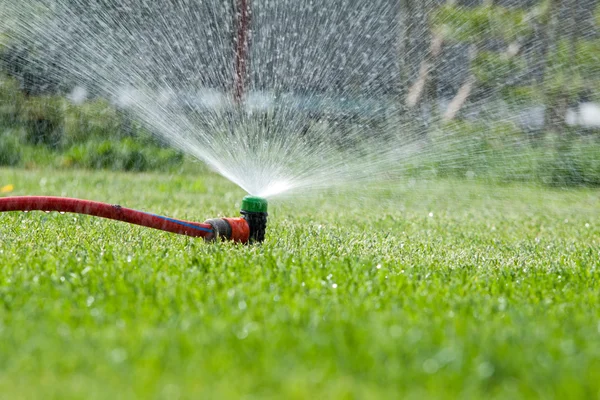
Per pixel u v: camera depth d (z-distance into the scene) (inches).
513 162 696.4
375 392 131.9
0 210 249.9
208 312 178.7
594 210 527.8
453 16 747.4
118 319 171.8
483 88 774.5
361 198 553.0
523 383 137.3
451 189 633.0
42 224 319.0
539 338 164.9
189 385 132.8
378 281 223.1
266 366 141.1
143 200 464.4
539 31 780.6
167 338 156.9
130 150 703.7
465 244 333.7
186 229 270.2
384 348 152.2
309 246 292.2
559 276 251.1
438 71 744.3
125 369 139.3
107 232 304.3
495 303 202.8
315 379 134.7
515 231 397.4
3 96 700.7
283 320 171.9
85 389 130.1
